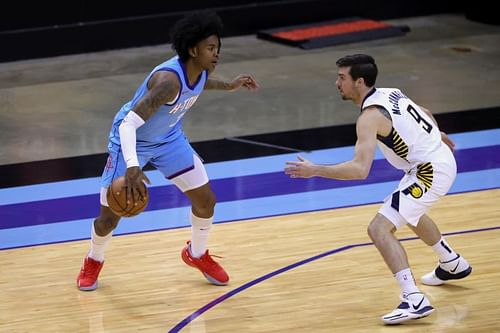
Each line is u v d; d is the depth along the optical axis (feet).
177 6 87.56
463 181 52.70
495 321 35.19
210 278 39.52
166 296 38.63
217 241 44.83
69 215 49.49
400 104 34.96
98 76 77.71
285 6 90.84
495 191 50.96
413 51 83.61
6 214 49.85
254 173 55.26
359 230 45.70
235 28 90.02
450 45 85.35
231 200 50.85
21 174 56.34
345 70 34.91
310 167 32.91
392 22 94.48
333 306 37.09
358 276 40.06
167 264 42.24
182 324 35.88
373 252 42.73
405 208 34.91
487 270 40.11
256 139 61.77
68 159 58.85
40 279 40.91
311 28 89.35
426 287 38.63
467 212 47.62
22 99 72.13
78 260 43.06
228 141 61.52
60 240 45.88
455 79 74.49
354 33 87.56
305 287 39.04
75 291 39.42
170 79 34.35
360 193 51.49
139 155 36.88
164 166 37.63
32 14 82.69
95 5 84.69
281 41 86.94
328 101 70.08
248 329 35.19
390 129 34.55
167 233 46.29
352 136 61.87
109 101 71.00
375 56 82.23
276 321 35.83
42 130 64.75
